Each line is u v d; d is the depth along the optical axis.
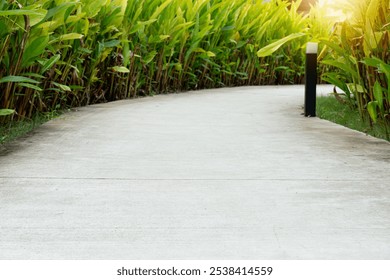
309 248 2.63
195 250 2.60
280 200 3.38
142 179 3.87
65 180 3.82
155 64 10.33
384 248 2.64
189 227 2.90
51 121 6.47
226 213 3.13
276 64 14.71
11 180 3.80
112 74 8.95
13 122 6.07
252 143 5.25
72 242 2.69
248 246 2.65
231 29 12.05
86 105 8.30
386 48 5.84
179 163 4.38
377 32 5.67
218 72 12.42
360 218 3.05
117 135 5.61
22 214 3.09
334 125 6.46
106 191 3.56
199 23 11.01
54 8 5.61
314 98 7.22
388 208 3.23
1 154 4.62
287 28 14.78
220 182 3.80
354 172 4.09
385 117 6.08
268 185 3.73
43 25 5.65
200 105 8.52
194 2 11.55
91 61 8.06
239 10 12.42
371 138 5.54
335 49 6.41
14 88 5.77
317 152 4.82
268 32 13.97
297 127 6.29
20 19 5.45
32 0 5.68
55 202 3.31
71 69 7.66
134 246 2.64
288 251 2.59
